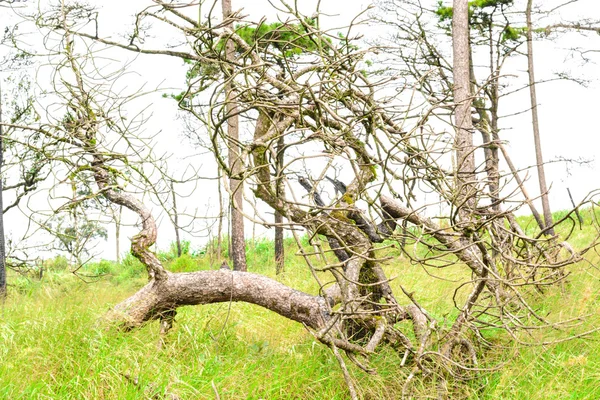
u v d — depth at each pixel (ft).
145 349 20.22
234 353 21.54
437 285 27.35
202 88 18.69
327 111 16.87
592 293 24.75
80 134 24.30
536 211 45.91
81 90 23.91
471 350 19.92
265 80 20.16
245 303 26.18
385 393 19.31
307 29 18.43
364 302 20.81
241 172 16.80
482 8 49.21
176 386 18.06
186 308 25.17
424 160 19.99
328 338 17.94
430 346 19.34
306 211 19.88
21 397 16.99
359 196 20.59
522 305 21.99
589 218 54.08
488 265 18.71
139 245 22.24
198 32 20.75
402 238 18.56
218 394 17.49
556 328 19.93
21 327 21.48
